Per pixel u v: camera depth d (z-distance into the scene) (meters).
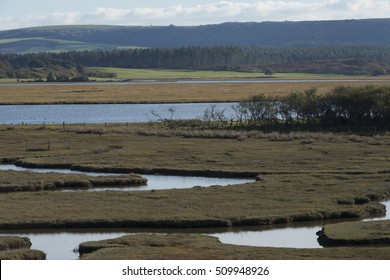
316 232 101.56
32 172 146.88
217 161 162.00
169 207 113.00
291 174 144.75
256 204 115.31
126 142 194.00
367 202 120.56
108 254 84.31
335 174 143.62
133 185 139.75
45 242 97.00
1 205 114.44
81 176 142.25
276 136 199.12
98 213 108.81
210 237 94.56
